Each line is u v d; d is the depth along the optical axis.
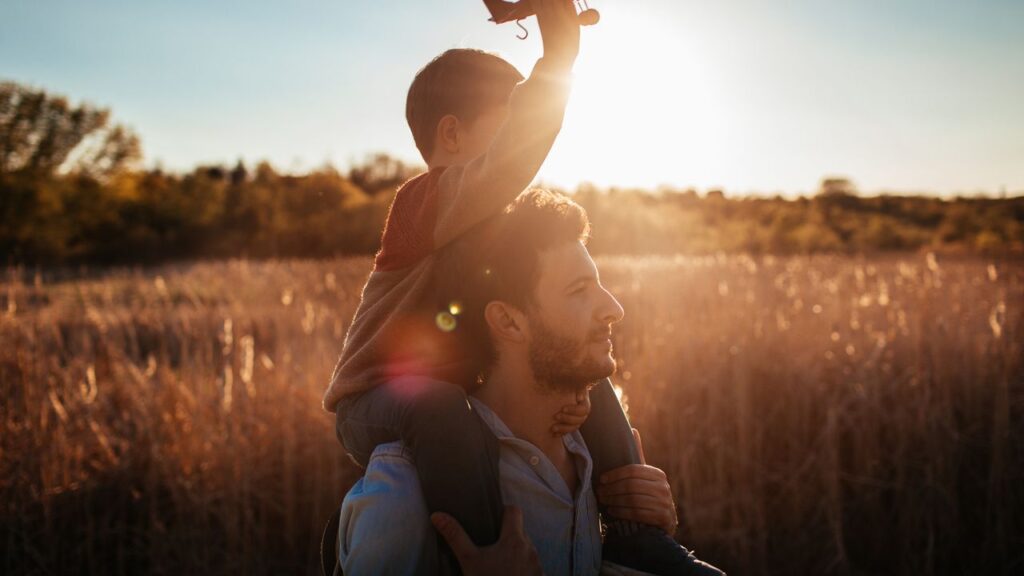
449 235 1.14
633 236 33.38
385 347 1.19
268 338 7.07
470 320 1.14
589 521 1.21
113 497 4.23
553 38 1.07
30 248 34.91
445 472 1.03
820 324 5.55
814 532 4.47
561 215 1.12
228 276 13.98
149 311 9.12
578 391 1.15
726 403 4.75
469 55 1.36
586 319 1.10
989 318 5.46
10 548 3.91
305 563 4.25
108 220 37.84
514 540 1.02
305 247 34.12
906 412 4.66
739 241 36.03
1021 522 4.41
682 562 1.22
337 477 4.38
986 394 4.75
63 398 4.64
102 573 4.04
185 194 40.00
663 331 5.45
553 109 1.07
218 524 4.26
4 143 41.28
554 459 1.19
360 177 48.66
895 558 4.42
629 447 1.32
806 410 4.75
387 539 1.01
